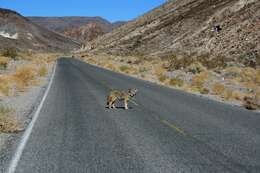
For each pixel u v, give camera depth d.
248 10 63.69
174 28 89.62
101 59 74.62
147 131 10.79
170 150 8.76
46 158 7.96
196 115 13.90
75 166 7.44
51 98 17.95
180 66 40.94
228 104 17.64
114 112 14.17
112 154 8.33
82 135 10.13
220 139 9.98
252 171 7.30
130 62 60.09
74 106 15.48
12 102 16.03
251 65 39.97
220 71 34.81
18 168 7.29
